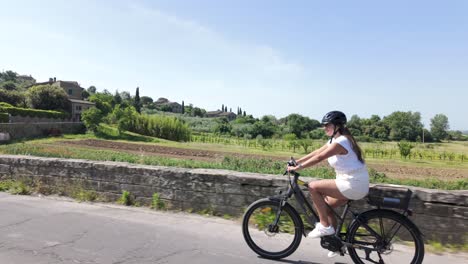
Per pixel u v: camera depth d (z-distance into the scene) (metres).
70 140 39.88
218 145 48.34
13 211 6.37
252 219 4.94
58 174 7.71
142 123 60.31
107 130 55.56
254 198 6.17
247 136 75.00
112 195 7.23
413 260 4.22
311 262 4.53
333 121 4.29
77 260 4.33
